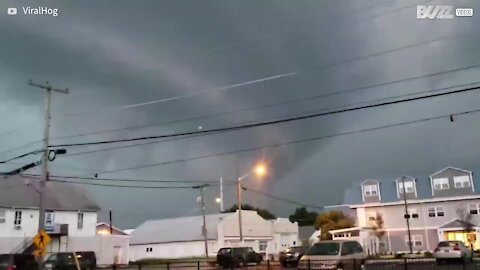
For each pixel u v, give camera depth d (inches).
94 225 2310.5
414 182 2486.5
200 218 3056.1
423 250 2381.9
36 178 2144.4
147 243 2957.7
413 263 941.2
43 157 1236.5
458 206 2359.7
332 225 2864.2
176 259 2503.7
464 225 2223.2
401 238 2452.0
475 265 1058.7
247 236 2829.7
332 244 845.8
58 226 2167.8
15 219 2078.0
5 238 1984.5
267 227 2972.4
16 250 1982.0
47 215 2145.7
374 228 2444.6
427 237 2396.7
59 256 1341.0
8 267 1189.1
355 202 2603.3
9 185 2128.4
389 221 2498.8
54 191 2255.2
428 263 1006.4
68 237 2164.1
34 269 1253.1
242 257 1593.3
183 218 3198.8
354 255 848.9
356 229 2464.3
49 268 1293.1
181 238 2839.6
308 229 3804.1
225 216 2893.7
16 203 2070.6
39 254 1099.9
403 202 2466.8
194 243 2778.1
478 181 2354.8
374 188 2573.8
